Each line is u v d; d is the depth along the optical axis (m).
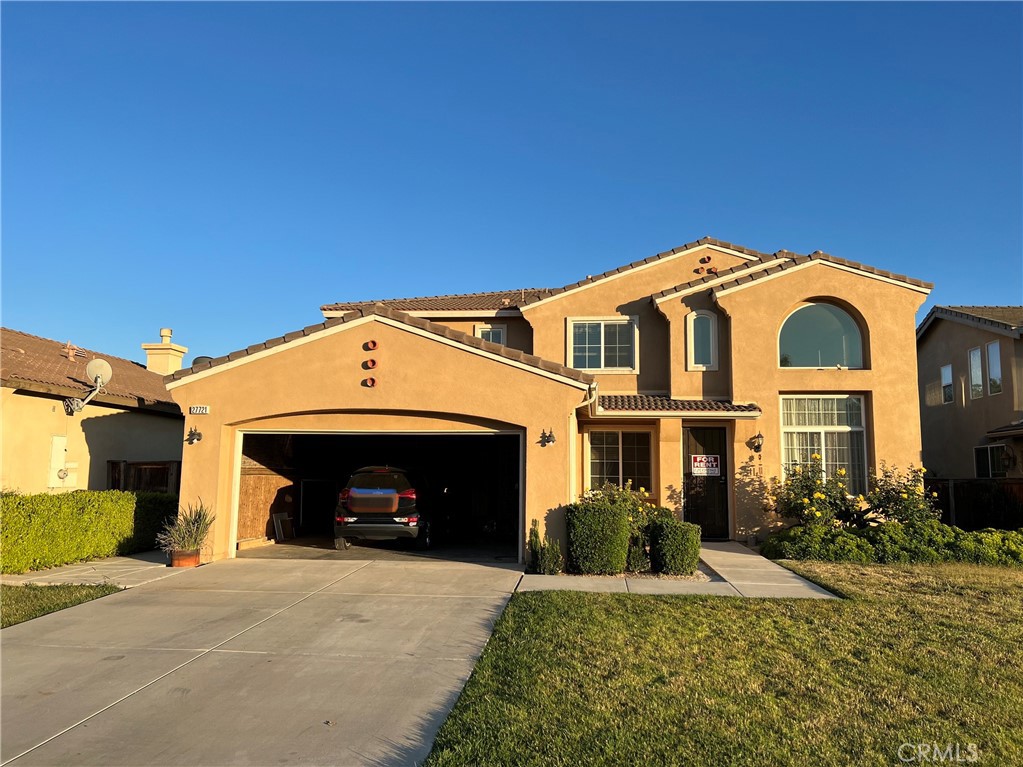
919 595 9.42
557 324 17.73
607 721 5.27
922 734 5.08
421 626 8.05
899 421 15.59
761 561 12.60
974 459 19.72
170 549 11.76
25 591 9.74
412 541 15.00
